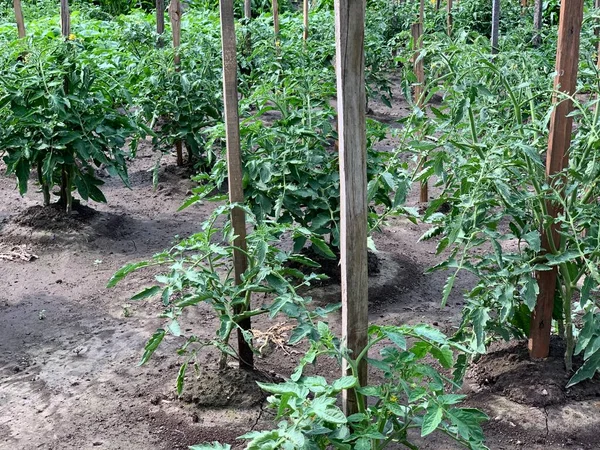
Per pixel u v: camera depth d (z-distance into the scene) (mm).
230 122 3582
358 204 2664
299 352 4277
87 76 5824
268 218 5281
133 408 3721
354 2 2498
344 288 2736
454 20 12141
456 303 5000
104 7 17859
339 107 2609
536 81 4285
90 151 5676
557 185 3764
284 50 9250
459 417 2490
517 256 3660
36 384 3992
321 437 2604
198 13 16125
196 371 3799
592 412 3615
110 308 4902
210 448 2516
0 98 5836
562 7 3600
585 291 3475
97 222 6145
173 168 7699
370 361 2654
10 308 4914
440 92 10578
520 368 3879
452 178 4645
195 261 3617
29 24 13281
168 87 7195
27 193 7109
